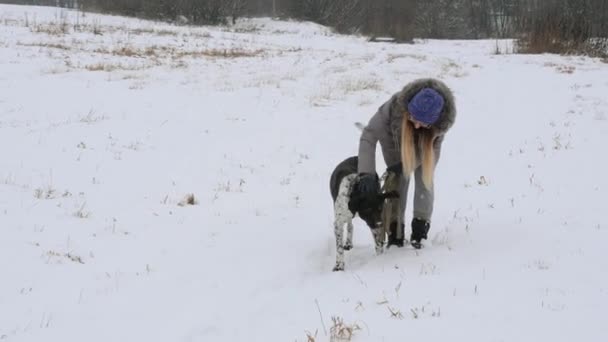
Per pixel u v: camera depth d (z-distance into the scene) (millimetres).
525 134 12461
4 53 20156
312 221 7605
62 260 5910
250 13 52406
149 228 7129
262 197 8648
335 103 15844
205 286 5508
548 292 4711
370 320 4465
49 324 4641
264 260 6219
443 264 5652
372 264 5922
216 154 10906
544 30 28734
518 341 3912
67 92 15398
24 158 9797
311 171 10086
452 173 9727
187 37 29781
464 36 59625
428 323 4297
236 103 15359
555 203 7531
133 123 12773
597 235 6141
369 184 5801
